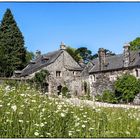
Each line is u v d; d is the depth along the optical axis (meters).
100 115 9.88
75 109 10.38
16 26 83.94
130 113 10.77
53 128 8.22
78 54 119.81
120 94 56.69
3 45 81.25
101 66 63.91
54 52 69.38
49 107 9.86
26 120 8.27
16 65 79.94
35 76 63.62
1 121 8.05
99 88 63.81
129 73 58.38
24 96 10.84
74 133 8.03
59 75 66.31
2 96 10.22
